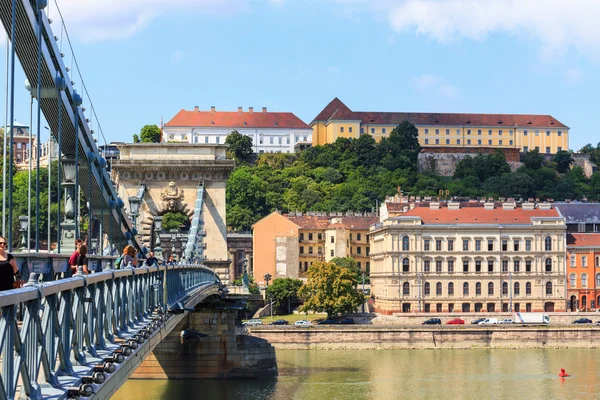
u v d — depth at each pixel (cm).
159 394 10094
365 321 19038
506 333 16900
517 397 11038
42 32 4106
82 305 2877
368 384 11781
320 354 15700
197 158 11769
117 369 3064
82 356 2877
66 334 2655
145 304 4547
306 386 11388
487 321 18750
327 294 18788
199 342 11275
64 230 4750
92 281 2967
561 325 17012
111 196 6231
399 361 14588
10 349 1953
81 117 5025
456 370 13438
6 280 2238
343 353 15912
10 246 3422
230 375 11269
